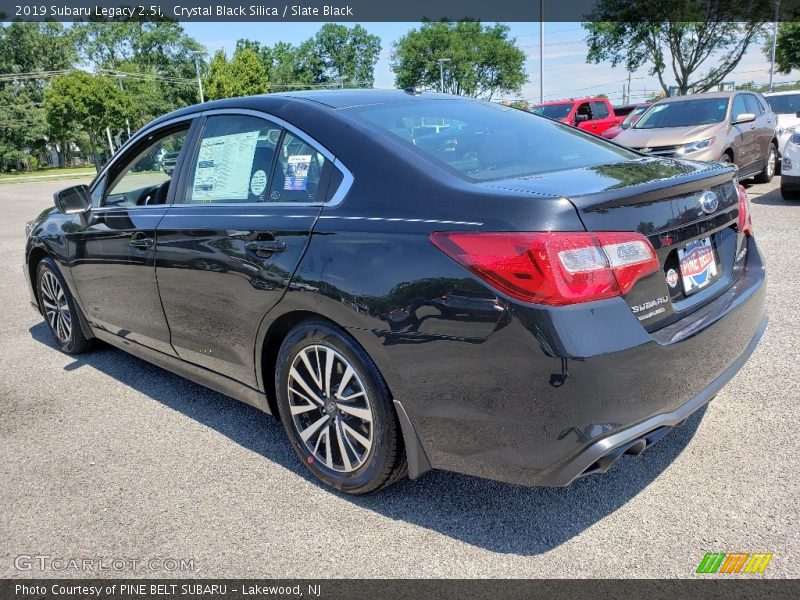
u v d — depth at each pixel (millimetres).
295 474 3045
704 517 2520
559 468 2176
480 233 2203
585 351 2070
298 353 2809
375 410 2561
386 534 2559
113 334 4176
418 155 2629
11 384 4348
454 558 2396
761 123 11195
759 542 2363
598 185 2328
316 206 2734
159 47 88188
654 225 2322
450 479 2922
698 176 2553
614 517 2566
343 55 91562
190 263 3223
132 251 3625
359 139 2750
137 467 3180
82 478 3104
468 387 2256
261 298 2850
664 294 2344
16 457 3338
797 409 3287
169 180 3607
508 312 2135
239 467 3135
